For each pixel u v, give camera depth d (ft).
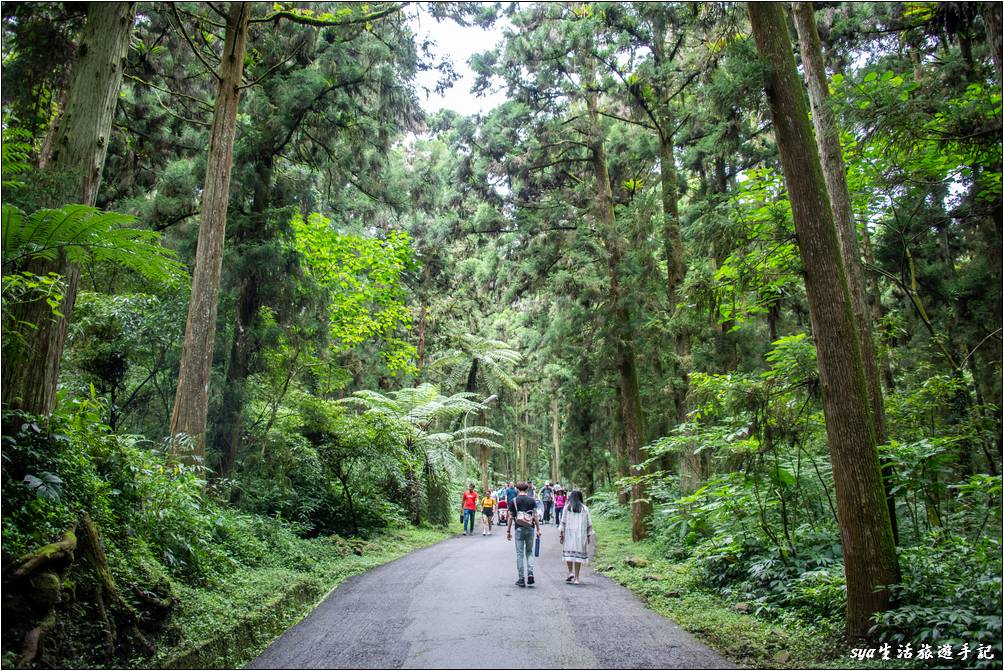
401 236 63.77
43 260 19.11
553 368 71.51
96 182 21.01
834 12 43.27
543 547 53.93
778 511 26.43
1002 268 41.22
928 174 31.40
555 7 49.78
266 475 42.39
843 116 22.06
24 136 20.36
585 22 47.52
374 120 49.24
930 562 18.85
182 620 17.62
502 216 59.98
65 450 18.61
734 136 34.24
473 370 98.73
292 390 48.70
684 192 57.06
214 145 35.27
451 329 91.86
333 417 50.26
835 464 18.62
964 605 16.53
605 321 49.60
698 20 39.22
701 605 23.43
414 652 17.69
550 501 86.84
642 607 24.30
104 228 15.76
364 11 44.57
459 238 62.39
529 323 75.82
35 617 13.09
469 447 112.78
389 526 56.29
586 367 55.98
